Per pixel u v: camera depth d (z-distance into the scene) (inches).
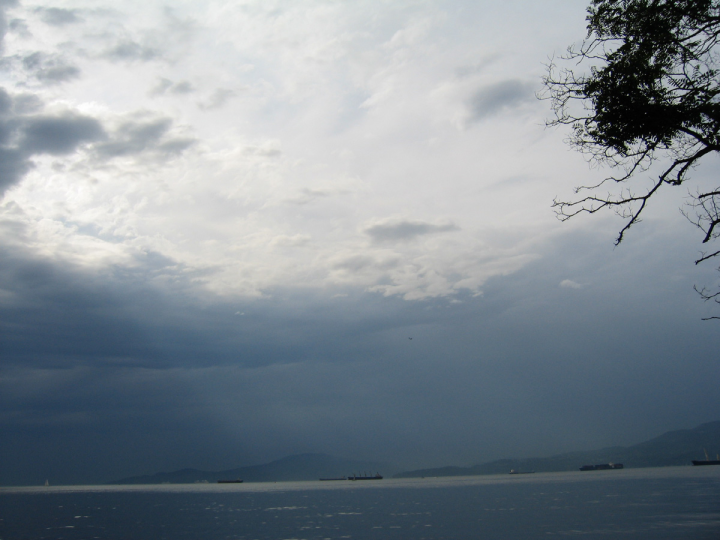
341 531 2375.7
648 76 533.3
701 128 527.2
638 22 544.1
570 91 572.4
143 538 2356.1
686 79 534.6
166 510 4338.1
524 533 2066.9
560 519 2519.7
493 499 4330.7
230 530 2573.8
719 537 1728.6
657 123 531.8
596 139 571.8
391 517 3004.4
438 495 5487.2
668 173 526.0
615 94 535.8
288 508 4153.5
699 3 515.5
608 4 561.3
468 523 2516.0
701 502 3102.9
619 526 2135.8
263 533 2396.7
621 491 4574.3
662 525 2103.8
